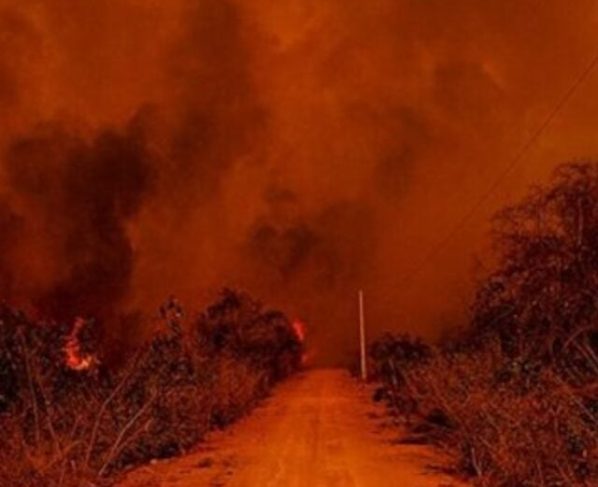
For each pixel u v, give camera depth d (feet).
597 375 55.67
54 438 51.93
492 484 51.85
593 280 69.62
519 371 66.39
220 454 70.64
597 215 71.77
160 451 69.67
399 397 115.75
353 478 56.80
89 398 63.87
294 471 60.44
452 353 98.43
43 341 62.28
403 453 69.51
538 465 47.37
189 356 87.51
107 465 57.62
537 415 52.65
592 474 44.96
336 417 106.83
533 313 71.51
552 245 72.23
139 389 69.26
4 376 58.13
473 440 58.23
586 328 64.80
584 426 46.98
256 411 118.21
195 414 79.66
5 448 51.65
